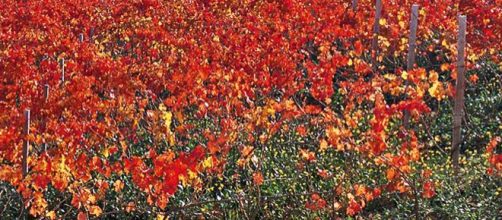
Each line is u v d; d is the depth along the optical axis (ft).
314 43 49.65
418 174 30.81
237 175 31.60
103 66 41.65
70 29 57.21
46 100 36.58
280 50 44.34
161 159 27.14
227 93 35.91
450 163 33.04
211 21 53.88
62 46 49.01
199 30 53.11
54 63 43.32
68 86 37.09
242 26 52.54
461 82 33.73
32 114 36.22
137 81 40.09
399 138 33.40
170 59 43.14
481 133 37.47
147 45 50.88
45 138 31.94
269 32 50.24
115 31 56.54
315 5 54.54
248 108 37.45
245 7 57.52
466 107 40.65
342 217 29.71
